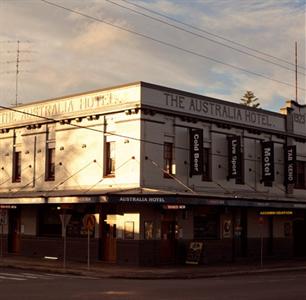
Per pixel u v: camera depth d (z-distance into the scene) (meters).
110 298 16.12
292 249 40.12
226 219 35.22
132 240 30.73
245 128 37.28
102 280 23.47
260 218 33.91
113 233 32.03
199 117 34.06
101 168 32.91
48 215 35.84
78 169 34.19
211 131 35.03
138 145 31.20
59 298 15.98
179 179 32.91
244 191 36.81
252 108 37.97
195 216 33.47
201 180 34.12
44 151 36.38
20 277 23.97
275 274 28.44
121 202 29.61
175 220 32.38
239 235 36.22
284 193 39.97
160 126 32.25
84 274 26.73
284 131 40.28
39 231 36.09
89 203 31.80
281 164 40.12
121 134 32.12
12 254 37.22
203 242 32.97
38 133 36.91
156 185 31.70
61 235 34.81
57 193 33.81
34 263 31.19
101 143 33.09
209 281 23.28
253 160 37.84
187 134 33.66
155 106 31.86
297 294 17.50
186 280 24.09
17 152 38.44
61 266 29.61
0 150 39.31
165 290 18.70
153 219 31.25
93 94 33.69
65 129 35.19
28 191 36.88
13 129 38.56
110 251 32.06
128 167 31.58
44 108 36.50
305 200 38.34
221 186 35.28
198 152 32.97
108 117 32.97
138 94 31.44
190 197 29.72
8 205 35.16
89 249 31.27
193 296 16.80
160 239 31.45
